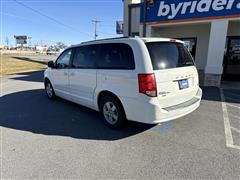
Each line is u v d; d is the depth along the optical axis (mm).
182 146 3553
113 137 3908
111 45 4113
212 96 6973
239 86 8711
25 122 4691
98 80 4352
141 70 3484
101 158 3174
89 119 4871
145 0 9570
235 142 3711
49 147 3521
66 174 2795
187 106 3889
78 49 5086
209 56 8633
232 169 2900
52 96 6637
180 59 3988
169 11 9281
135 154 3291
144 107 3510
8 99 6824
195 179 2693
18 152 3355
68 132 4145
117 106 4035
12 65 21844
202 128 4312
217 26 8281
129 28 11734
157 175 2773
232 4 7820
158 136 3939
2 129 4297
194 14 8688
